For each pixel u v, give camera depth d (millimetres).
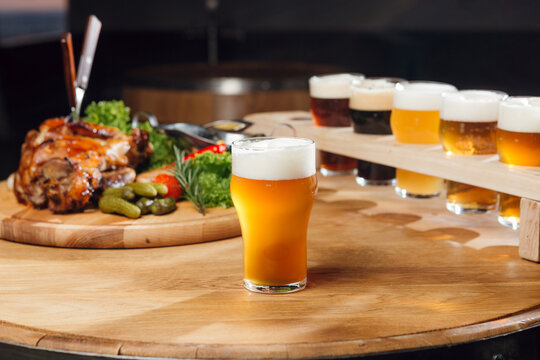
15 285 859
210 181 1018
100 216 1001
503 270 882
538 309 800
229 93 2268
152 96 2357
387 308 801
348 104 1207
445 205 1095
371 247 946
